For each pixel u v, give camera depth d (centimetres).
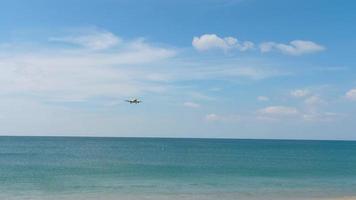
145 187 5022
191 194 4494
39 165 8519
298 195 4475
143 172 7100
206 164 9250
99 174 6669
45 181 5612
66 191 4669
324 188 5056
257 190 4841
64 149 17388
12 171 7156
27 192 4600
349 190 4884
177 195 4416
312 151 17712
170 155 13425
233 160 10869
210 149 19212
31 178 6000
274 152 16412
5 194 4453
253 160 10938
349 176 6562
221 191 4734
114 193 4528
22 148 17912
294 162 10144
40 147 19325
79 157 11669
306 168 8169
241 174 6825
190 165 8875
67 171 7188
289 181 5784
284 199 4212
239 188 4994
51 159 10625
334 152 16738
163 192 4628
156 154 13988
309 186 5231
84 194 4450
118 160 10494
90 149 17825
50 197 4259
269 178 6181
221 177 6288
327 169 7950
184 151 16750
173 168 8000
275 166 8731
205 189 4894
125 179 5903
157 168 7950
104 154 13675
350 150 19050
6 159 10444
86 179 5881
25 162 9400
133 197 4272
